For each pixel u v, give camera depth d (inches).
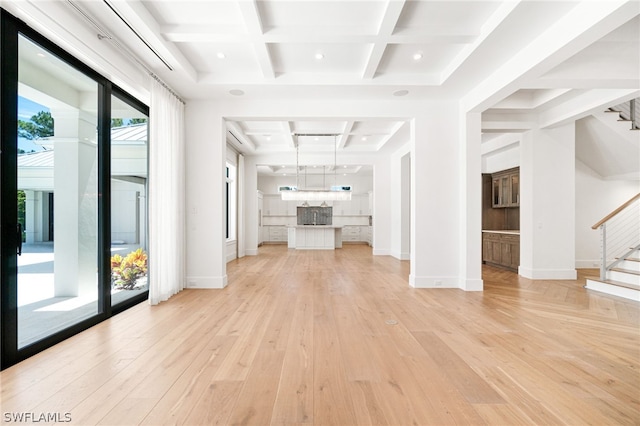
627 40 124.3
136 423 60.3
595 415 63.1
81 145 134.3
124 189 177.9
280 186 516.7
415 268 183.3
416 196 183.3
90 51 107.3
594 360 88.0
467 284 175.0
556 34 107.7
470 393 71.0
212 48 135.9
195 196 179.5
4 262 82.7
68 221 133.8
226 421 60.8
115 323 118.6
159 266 148.3
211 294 165.2
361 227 518.3
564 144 209.6
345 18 115.4
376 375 79.1
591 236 247.8
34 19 87.7
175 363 85.4
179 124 171.0
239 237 329.4
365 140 294.7
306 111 180.9
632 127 199.2
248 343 99.5
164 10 110.5
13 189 85.7
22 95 114.4
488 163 309.7
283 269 249.8
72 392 70.9
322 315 129.3
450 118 183.8
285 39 122.4
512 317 127.0
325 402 67.2
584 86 137.1
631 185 247.9
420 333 108.9
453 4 106.6
